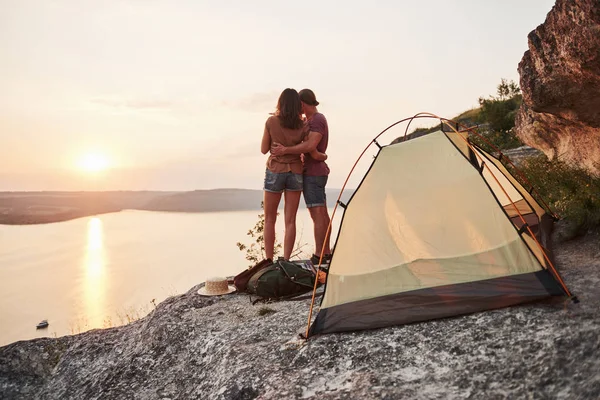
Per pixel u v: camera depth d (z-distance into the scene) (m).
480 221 4.31
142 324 6.01
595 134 7.01
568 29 4.90
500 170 6.46
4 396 5.29
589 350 2.94
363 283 4.40
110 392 4.61
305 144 6.09
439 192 4.51
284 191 6.29
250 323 4.84
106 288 140.75
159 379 4.55
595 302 3.60
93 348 5.65
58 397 4.95
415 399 2.97
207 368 4.27
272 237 6.29
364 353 3.67
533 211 6.24
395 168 4.75
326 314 4.31
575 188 6.99
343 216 4.73
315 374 3.56
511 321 3.60
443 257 4.32
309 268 5.98
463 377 3.10
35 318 103.94
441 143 4.73
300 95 6.50
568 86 5.62
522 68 6.30
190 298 5.99
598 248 5.02
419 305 4.12
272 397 3.38
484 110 19.84
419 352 3.53
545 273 3.94
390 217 4.59
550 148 9.25
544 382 2.84
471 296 4.02
